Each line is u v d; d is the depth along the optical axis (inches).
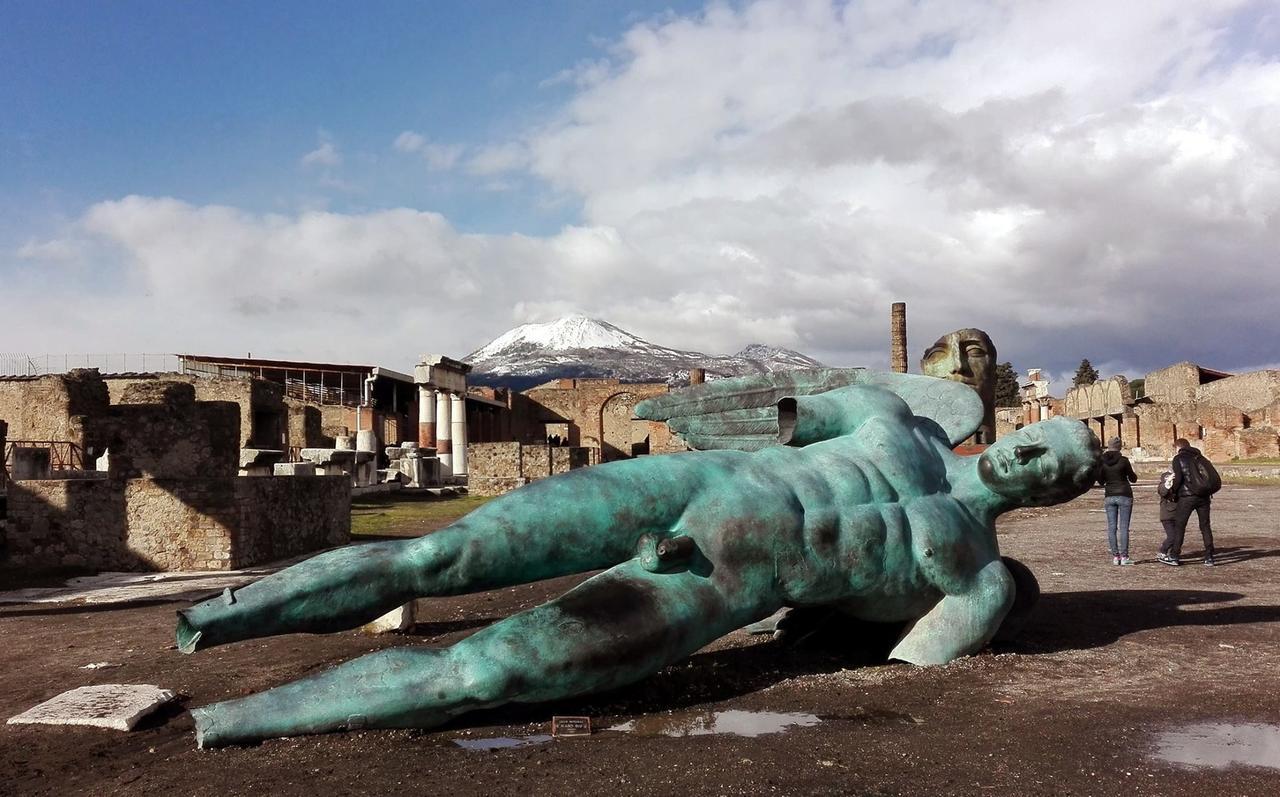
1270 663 216.8
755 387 247.1
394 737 156.6
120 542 491.2
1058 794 133.7
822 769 143.7
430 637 271.0
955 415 239.6
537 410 2501.2
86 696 189.5
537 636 158.6
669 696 187.0
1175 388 2285.9
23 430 1176.8
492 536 169.6
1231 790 134.8
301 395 1882.4
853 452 207.2
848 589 193.3
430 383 1784.0
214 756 149.2
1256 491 1050.7
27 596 397.4
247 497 497.0
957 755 150.4
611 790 134.7
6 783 144.9
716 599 175.6
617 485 179.2
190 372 1619.1
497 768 143.6
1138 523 690.8
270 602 157.2
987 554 213.9
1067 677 202.7
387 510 980.6
